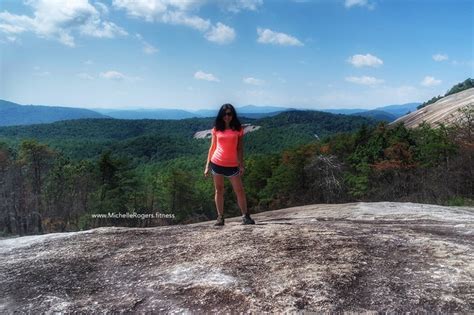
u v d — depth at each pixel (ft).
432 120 248.93
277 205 166.50
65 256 14.12
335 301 10.05
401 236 15.39
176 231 17.17
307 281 11.10
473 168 82.94
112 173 172.14
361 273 11.66
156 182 201.67
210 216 205.36
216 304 10.21
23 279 12.22
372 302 10.03
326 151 184.34
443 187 81.82
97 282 11.88
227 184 173.99
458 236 16.06
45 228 155.53
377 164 128.16
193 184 200.03
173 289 11.12
